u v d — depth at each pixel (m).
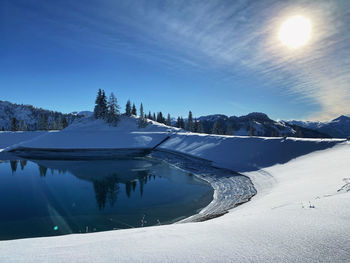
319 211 4.40
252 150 30.27
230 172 26.80
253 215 5.35
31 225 13.94
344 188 8.28
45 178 27.72
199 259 2.59
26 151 49.91
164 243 3.30
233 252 2.73
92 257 2.81
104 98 82.56
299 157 22.78
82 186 23.95
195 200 18.91
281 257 2.49
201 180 26.25
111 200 19.12
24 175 29.31
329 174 13.53
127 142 56.50
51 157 44.94
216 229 3.97
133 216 15.49
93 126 77.00
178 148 46.81
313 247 2.66
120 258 2.75
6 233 12.88
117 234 4.23
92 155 47.75
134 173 30.62
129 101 91.19
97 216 15.49
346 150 18.83
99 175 29.42
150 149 53.50
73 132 60.19
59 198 19.80
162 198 19.61
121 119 84.69
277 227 3.62
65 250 3.15
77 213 16.09
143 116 82.06
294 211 4.81
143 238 3.66
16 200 19.12
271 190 15.41
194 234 3.75
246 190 18.77
